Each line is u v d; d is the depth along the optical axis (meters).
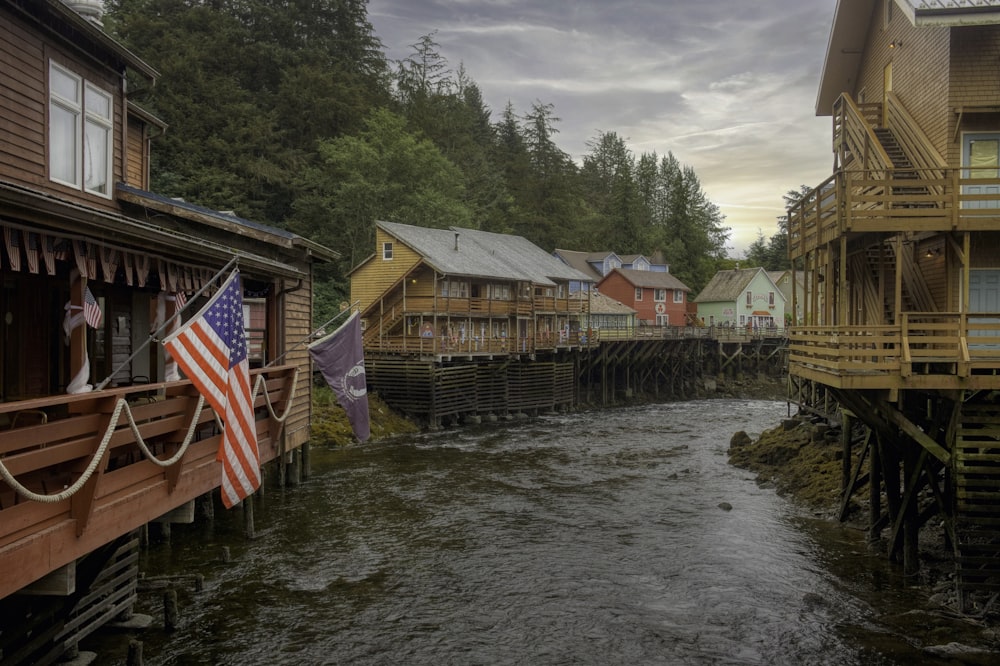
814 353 15.15
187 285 12.05
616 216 87.56
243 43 52.88
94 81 12.80
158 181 41.44
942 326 12.86
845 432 18.09
